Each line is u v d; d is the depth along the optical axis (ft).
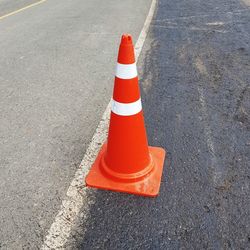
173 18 24.80
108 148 9.20
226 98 13.25
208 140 10.82
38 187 9.20
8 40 23.29
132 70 8.46
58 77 16.46
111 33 22.79
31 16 30.27
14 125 12.33
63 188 9.13
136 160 9.00
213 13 24.93
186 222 7.93
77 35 23.02
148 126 11.70
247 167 9.57
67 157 10.36
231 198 8.52
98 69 17.10
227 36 20.10
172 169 9.62
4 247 7.49
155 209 8.33
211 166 9.67
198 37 20.39
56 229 7.88
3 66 18.42
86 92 14.65
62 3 35.27
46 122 12.39
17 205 8.61
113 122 8.88
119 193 8.89
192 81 14.88
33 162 10.23
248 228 7.69
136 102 8.71
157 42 20.11
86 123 12.17
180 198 8.61
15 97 14.58
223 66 16.15
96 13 28.99
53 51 20.27
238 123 11.62
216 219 7.95
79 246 7.45
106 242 7.52
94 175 9.41
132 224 7.95
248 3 26.66
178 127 11.59
